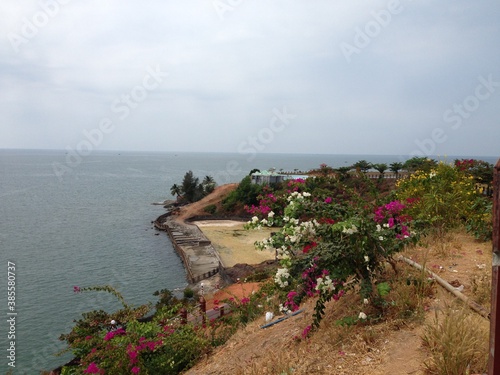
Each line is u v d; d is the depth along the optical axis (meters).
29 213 67.56
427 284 4.71
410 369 3.38
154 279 31.86
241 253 37.00
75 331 9.79
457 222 8.14
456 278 5.15
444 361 3.14
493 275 1.60
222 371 5.33
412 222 5.26
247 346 5.96
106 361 6.54
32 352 19.38
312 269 4.65
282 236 4.97
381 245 4.72
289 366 4.18
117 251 41.44
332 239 4.64
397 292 4.60
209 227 50.62
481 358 3.15
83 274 33.25
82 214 67.25
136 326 7.32
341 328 4.46
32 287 29.64
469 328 3.45
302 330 5.37
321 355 4.17
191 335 7.35
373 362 3.69
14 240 46.41
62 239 47.25
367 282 4.46
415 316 4.19
